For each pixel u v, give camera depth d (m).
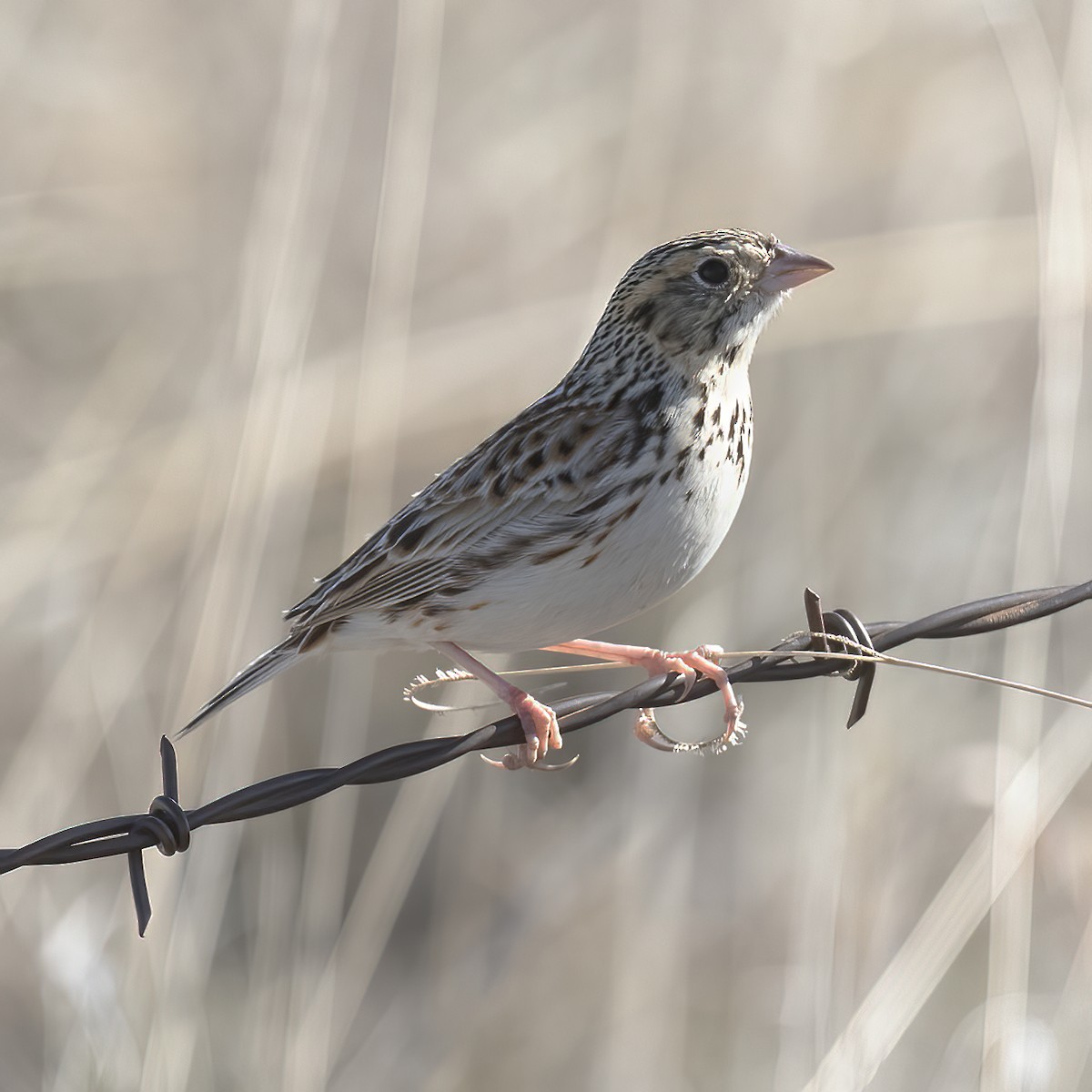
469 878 11.80
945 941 9.07
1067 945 10.98
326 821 10.01
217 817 6.76
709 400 8.12
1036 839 9.28
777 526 12.44
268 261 10.21
